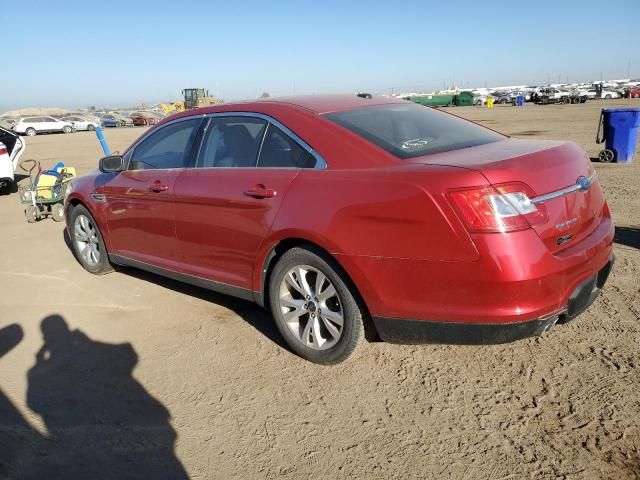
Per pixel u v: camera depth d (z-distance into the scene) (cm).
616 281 477
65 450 296
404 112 413
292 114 383
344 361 362
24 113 9238
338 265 339
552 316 299
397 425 303
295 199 352
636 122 1177
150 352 403
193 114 462
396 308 316
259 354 391
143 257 496
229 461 283
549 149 332
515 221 287
